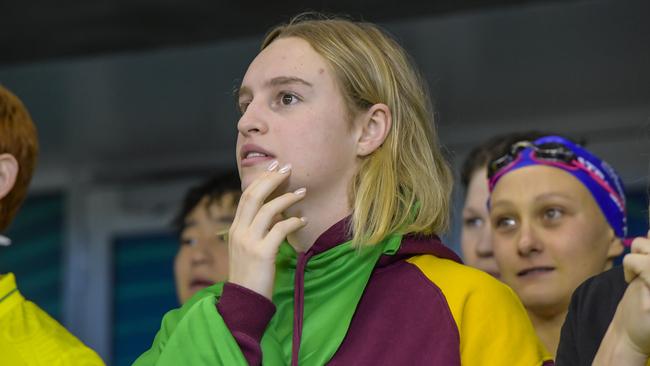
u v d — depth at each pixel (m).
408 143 5.99
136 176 13.54
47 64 13.52
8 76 13.66
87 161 13.73
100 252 13.52
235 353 5.29
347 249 5.70
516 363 5.34
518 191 6.98
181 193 13.38
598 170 7.06
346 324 5.55
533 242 6.87
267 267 5.50
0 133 6.49
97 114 13.59
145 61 13.33
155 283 13.28
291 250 5.98
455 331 5.40
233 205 8.86
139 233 13.45
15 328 6.04
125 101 13.52
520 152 7.12
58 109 13.70
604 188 7.04
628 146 11.64
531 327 5.62
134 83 13.45
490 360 5.34
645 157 11.53
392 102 5.96
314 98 5.79
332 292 5.69
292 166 5.68
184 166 13.41
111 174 13.62
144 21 12.51
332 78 5.85
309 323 5.62
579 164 7.02
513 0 11.72
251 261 5.51
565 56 11.87
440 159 6.15
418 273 5.68
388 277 5.73
